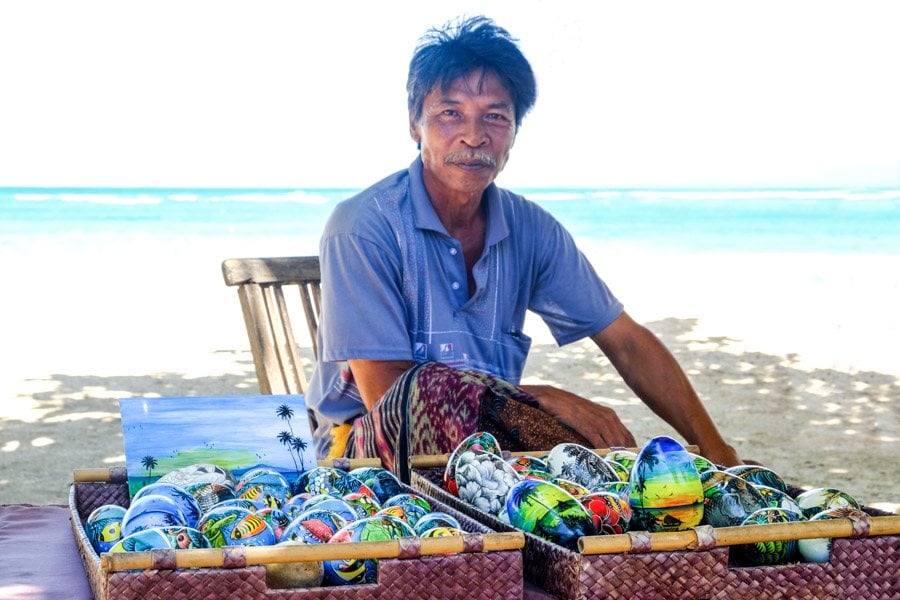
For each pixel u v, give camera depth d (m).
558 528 1.74
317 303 3.73
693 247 29.55
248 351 10.98
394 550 1.53
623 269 21.84
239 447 2.08
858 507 1.97
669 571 1.62
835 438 7.33
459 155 2.80
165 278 19.23
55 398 8.57
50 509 2.22
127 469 2.01
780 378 9.55
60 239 30.22
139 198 49.06
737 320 13.42
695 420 3.03
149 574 1.45
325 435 3.13
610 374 9.64
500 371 3.09
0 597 1.62
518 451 2.41
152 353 10.80
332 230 2.92
